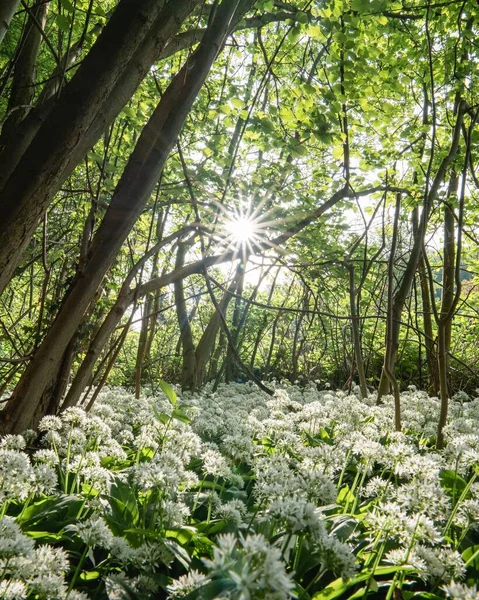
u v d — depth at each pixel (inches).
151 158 168.2
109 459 163.0
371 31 243.3
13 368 251.4
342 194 269.3
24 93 212.5
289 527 77.7
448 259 369.7
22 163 119.2
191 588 76.9
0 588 68.9
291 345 626.8
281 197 292.2
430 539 90.1
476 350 535.2
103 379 196.2
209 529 111.4
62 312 169.5
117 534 105.5
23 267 357.4
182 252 396.5
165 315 632.4
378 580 100.7
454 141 214.1
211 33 163.5
